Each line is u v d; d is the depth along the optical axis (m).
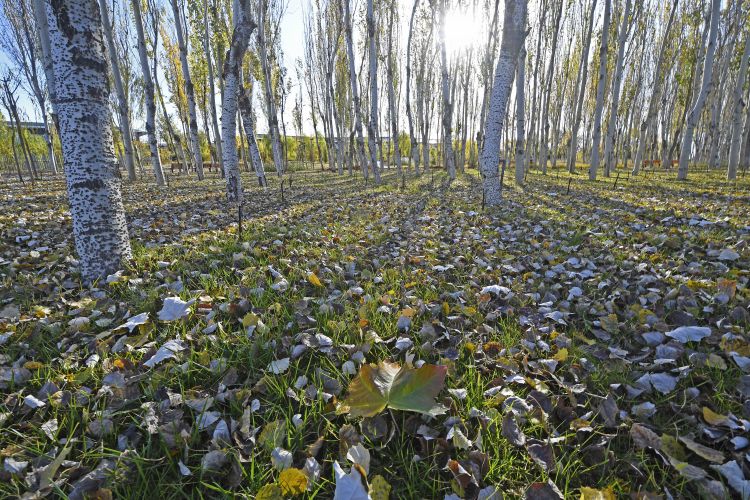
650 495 1.09
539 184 11.69
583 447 1.33
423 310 2.30
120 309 2.33
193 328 2.07
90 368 1.68
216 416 1.43
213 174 19.72
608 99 25.86
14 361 1.79
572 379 1.71
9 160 26.00
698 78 17.80
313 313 2.31
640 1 17.11
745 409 1.43
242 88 10.87
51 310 2.33
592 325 2.22
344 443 1.29
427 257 3.47
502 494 1.13
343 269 3.16
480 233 4.54
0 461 1.23
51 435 1.34
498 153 6.75
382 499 1.08
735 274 2.68
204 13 13.45
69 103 2.55
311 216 5.72
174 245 3.76
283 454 1.25
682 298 2.31
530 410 1.48
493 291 2.58
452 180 14.16
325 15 19.14
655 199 7.11
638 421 1.43
